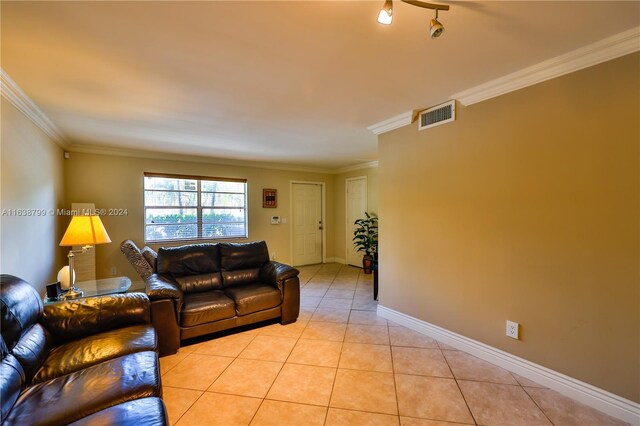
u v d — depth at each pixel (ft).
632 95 5.51
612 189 5.78
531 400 6.25
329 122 10.64
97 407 4.11
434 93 8.14
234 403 6.22
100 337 6.19
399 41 5.57
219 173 18.30
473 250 8.14
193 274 10.85
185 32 5.20
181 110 9.20
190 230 17.48
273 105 8.86
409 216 10.03
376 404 6.16
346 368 7.57
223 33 5.25
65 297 7.90
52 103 8.47
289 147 14.85
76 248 13.29
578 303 6.24
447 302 8.87
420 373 7.32
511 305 7.34
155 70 6.61
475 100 7.97
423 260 9.58
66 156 13.57
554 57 6.23
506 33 5.35
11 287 5.32
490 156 7.70
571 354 6.34
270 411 5.97
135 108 8.98
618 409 5.71
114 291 8.67
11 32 5.13
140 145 14.14
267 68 6.58
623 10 4.73
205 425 5.58
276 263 11.71
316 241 22.77
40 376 4.93
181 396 6.46
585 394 6.11
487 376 7.15
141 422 3.75
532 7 4.63
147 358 5.50
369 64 6.47
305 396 6.44
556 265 6.56
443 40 5.56
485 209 7.85
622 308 5.69
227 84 7.38
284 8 4.57
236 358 8.11
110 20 4.84
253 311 9.90
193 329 8.84
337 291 15.02
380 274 11.32
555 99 6.50
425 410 5.97
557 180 6.51
